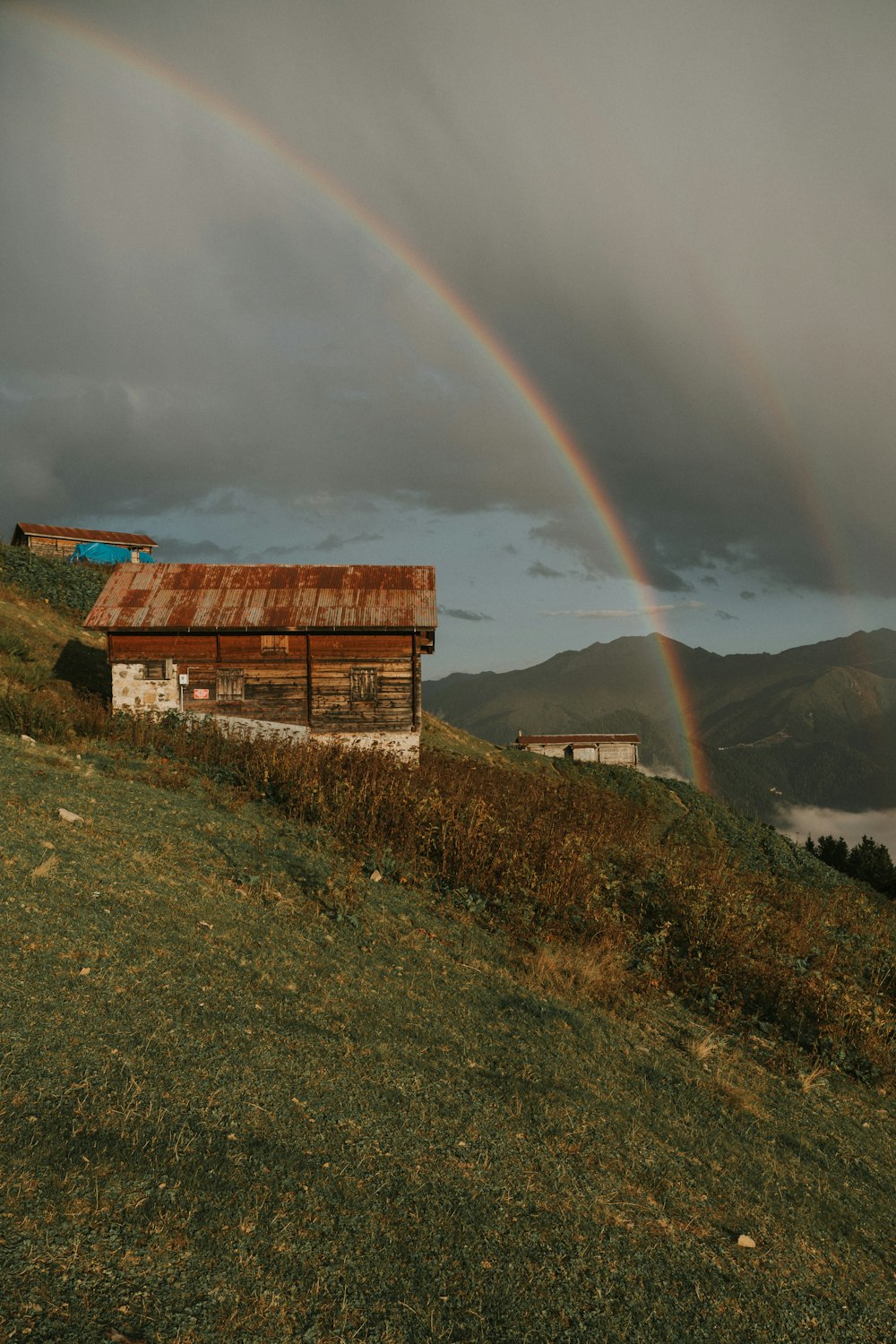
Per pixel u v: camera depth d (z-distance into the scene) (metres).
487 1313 2.92
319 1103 4.06
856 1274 4.04
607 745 60.03
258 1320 2.54
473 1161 3.94
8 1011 4.06
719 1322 3.30
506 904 9.09
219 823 9.30
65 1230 2.65
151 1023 4.38
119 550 63.69
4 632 23.98
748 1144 5.17
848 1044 8.12
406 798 11.38
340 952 6.52
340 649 25.48
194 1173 3.17
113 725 14.77
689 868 14.15
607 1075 5.60
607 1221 3.77
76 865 6.54
